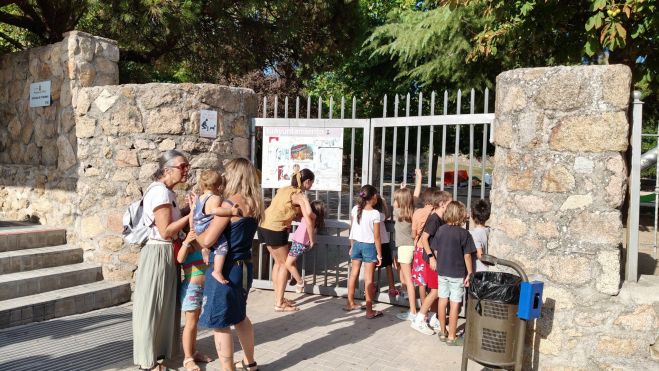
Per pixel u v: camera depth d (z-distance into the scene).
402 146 15.47
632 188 4.11
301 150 6.41
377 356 4.57
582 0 6.90
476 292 3.94
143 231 4.07
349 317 5.69
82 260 6.31
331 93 19.11
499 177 4.43
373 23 17.73
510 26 7.53
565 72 3.99
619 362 3.85
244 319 3.95
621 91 3.84
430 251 5.15
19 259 5.63
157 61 12.86
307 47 13.09
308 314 5.77
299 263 8.04
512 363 3.87
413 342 4.95
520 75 4.21
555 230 4.04
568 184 4.00
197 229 3.78
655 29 6.14
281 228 5.82
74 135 6.45
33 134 7.11
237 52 12.22
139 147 6.13
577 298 3.96
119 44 10.52
